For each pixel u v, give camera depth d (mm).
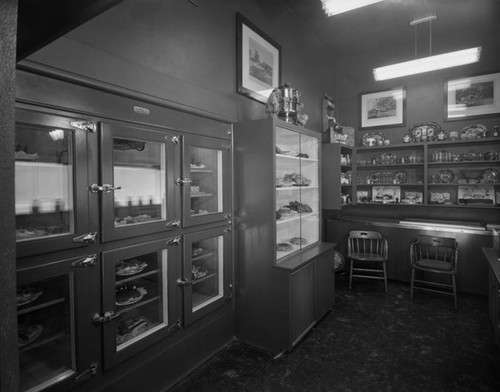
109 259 1674
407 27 4086
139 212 1999
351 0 2543
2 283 521
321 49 4496
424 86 4461
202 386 2105
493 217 4074
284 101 2932
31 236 1436
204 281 2656
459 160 4082
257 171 2574
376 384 2109
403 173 4578
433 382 2127
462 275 3793
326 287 3188
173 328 2088
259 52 3125
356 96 4945
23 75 1346
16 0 541
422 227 4039
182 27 2291
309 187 3359
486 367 2289
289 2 3527
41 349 1609
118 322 1987
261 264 2580
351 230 4504
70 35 1616
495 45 4023
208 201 2609
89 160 1590
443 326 2947
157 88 1957
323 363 2357
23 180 1453
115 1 713
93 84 1591
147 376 1947
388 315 3205
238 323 2727
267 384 2117
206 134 2371
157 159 2070
